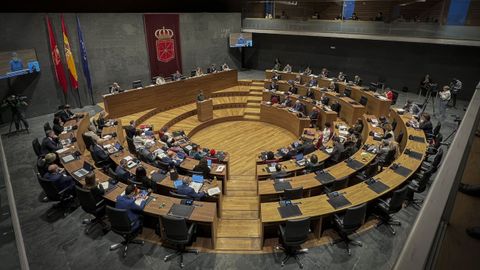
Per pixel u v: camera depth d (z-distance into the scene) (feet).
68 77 47.98
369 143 32.14
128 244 21.24
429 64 52.70
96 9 51.75
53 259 20.16
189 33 61.87
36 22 43.11
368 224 23.06
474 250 4.33
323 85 53.72
